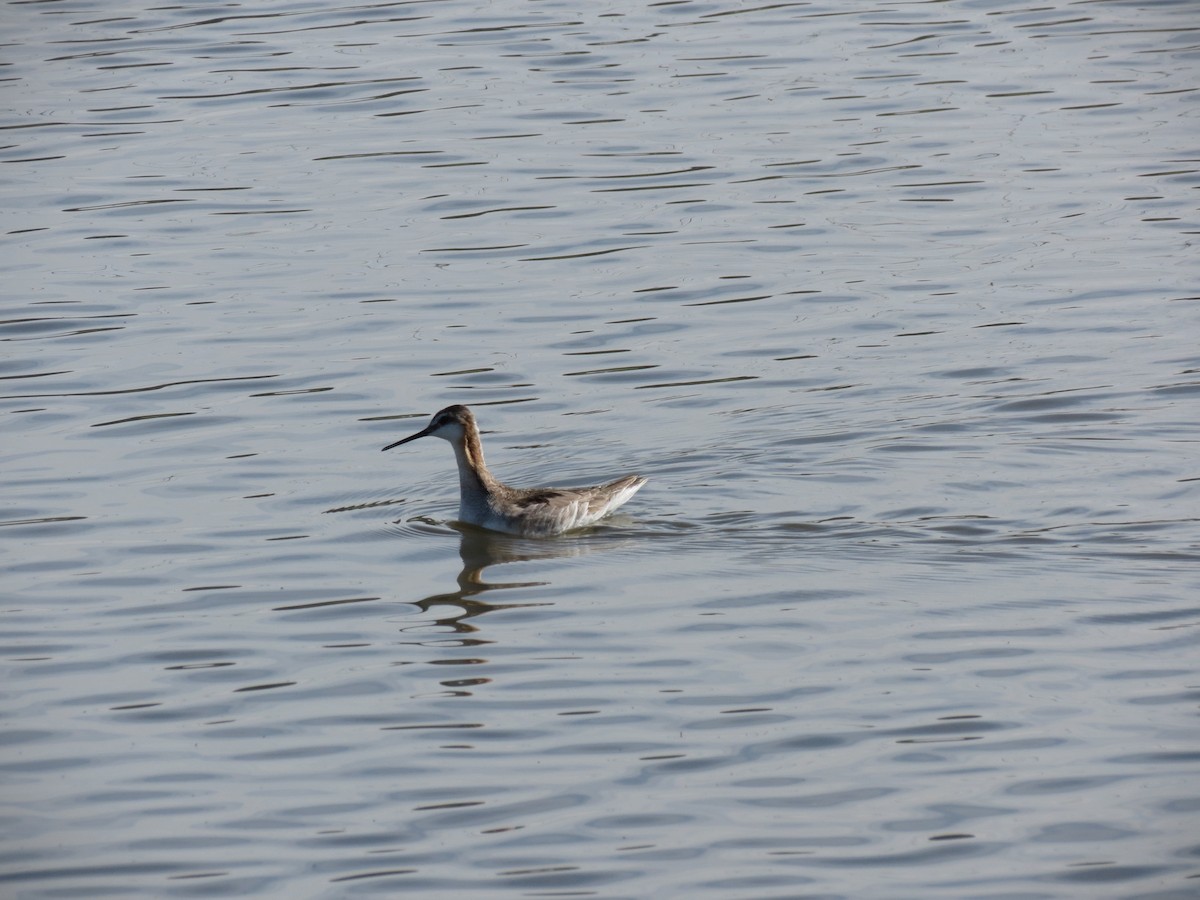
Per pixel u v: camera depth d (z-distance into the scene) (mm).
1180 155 28578
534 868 11969
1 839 12445
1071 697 14180
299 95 32094
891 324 23109
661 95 31719
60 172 28938
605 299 24141
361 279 24906
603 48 34281
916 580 16625
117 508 18688
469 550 17875
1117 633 15312
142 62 33938
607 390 21594
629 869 11930
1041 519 17859
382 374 22078
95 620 16141
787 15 36469
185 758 13602
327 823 12609
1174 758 13172
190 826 12602
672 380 21797
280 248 26016
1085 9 36375
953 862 11945
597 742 13656
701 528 18172
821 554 17344
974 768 13133
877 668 14805
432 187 28094
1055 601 16016
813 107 31016
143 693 14711
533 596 16625
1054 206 26828
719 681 14648
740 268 24984
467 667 15062
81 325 23562
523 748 13602
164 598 16609
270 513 18672
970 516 18047
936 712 13992
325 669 15102
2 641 15680
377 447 20328
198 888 11812
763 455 19781
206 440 20422
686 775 13141
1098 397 20672
